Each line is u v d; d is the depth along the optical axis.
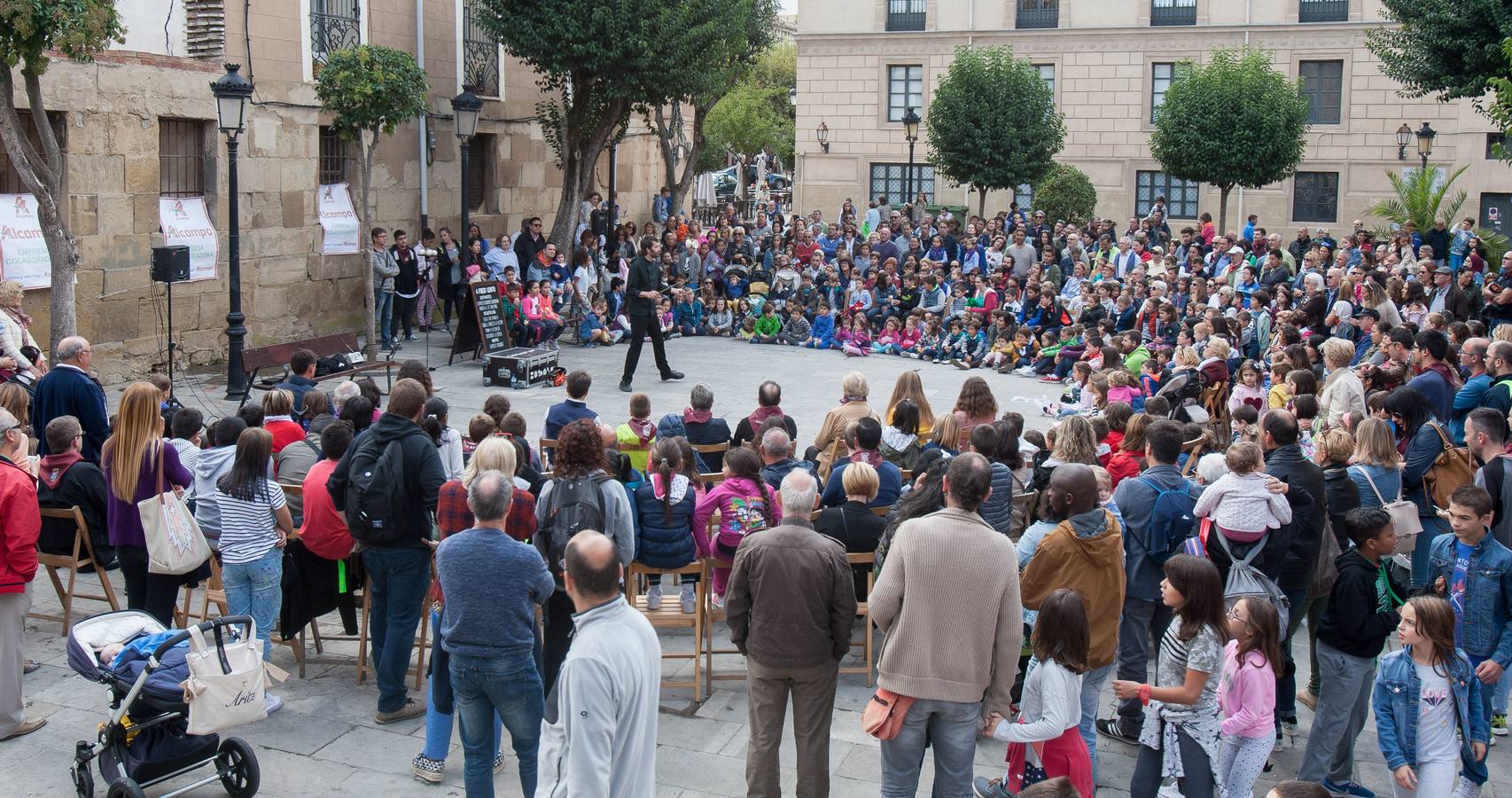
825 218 37.25
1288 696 6.96
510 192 23.75
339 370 16.19
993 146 28.27
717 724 7.11
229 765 6.07
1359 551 6.11
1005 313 19.28
